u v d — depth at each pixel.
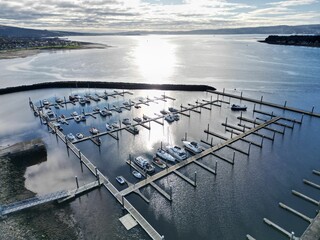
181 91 120.50
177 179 50.56
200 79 147.88
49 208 42.34
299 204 43.12
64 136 71.31
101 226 38.69
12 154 60.44
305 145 64.62
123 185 48.53
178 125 78.88
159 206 43.06
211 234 37.44
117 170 54.12
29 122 84.06
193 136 70.81
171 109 91.31
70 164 57.12
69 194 44.97
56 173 53.50
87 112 92.19
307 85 127.56
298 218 39.91
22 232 36.81
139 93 117.88
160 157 58.91
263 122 79.25
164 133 73.12
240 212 41.62
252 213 41.38
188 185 48.62
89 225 38.88
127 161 57.56
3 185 48.50
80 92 121.62
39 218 40.00
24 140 70.38
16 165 56.38
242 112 89.94
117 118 85.88
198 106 95.56
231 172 52.91
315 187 47.56
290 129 74.56
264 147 63.62
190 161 56.56
